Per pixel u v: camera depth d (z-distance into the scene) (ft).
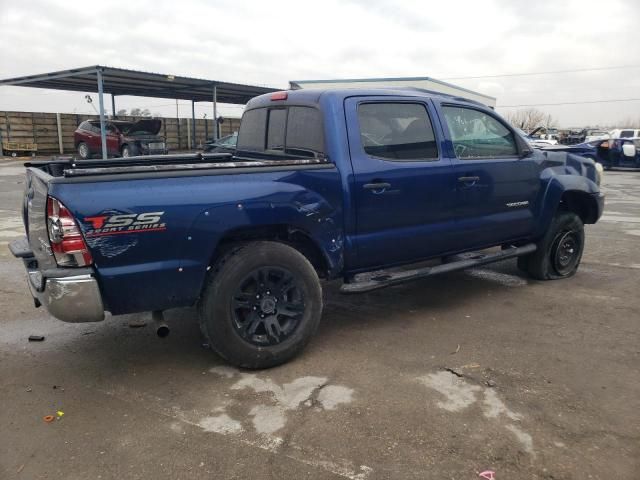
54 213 9.94
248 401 10.59
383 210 13.48
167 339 13.83
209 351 13.05
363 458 8.72
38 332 14.24
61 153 98.12
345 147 12.85
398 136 13.84
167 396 10.82
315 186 12.28
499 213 16.33
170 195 10.56
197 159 15.94
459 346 13.26
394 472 8.37
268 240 12.33
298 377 11.63
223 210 11.06
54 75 66.03
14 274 19.61
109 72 63.46
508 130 16.70
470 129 15.58
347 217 12.90
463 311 15.92
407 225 14.08
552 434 9.38
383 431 9.48
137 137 71.26
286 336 12.12
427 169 14.15
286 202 11.76
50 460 8.73
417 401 10.52
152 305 10.88
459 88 71.46
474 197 15.40
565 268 19.43
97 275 10.17
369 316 15.51
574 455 8.79
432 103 14.67
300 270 12.12
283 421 9.84
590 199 19.36
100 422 9.85
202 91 88.28
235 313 11.59
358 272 13.76
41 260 11.35
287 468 8.49
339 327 14.61
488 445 9.05
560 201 18.42
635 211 36.47
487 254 16.55
